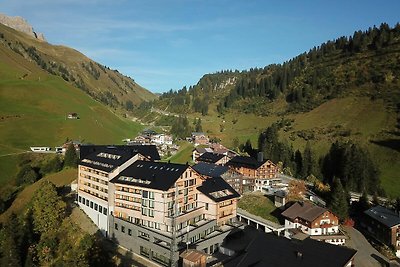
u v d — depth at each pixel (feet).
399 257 353.72
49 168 561.02
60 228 318.24
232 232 350.84
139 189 328.70
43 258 278.46
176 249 286.66
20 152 641.40
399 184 586.86
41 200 325.01
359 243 372.17
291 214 385.70
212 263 300.20
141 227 313.94
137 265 290.97
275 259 225.35
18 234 286.46
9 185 522.88
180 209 336.08
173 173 334.03
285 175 635.66
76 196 409.69
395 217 382.22
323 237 361.51
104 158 375.45
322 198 486.38
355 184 566.36
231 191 378.73
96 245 278.46
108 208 342.85
